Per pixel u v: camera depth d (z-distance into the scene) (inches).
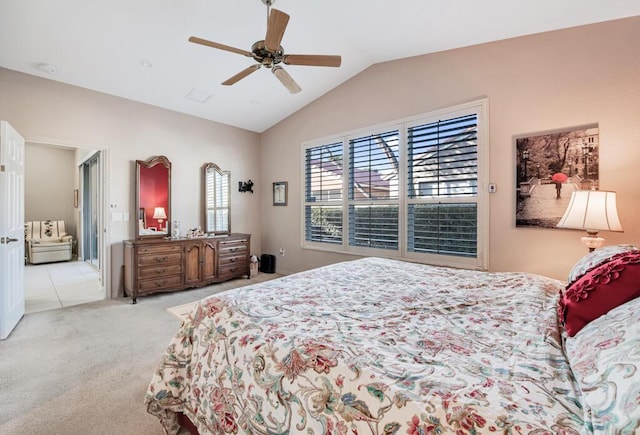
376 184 157.3
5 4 96.8
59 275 207.3
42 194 274.2
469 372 37.0
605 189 97.0
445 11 102.4
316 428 37.8
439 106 133.3
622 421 23.4
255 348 48.2
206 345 57.6
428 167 138.2
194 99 167.9
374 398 34.7
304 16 114.3
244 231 213.3
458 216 129.9
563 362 38.9
